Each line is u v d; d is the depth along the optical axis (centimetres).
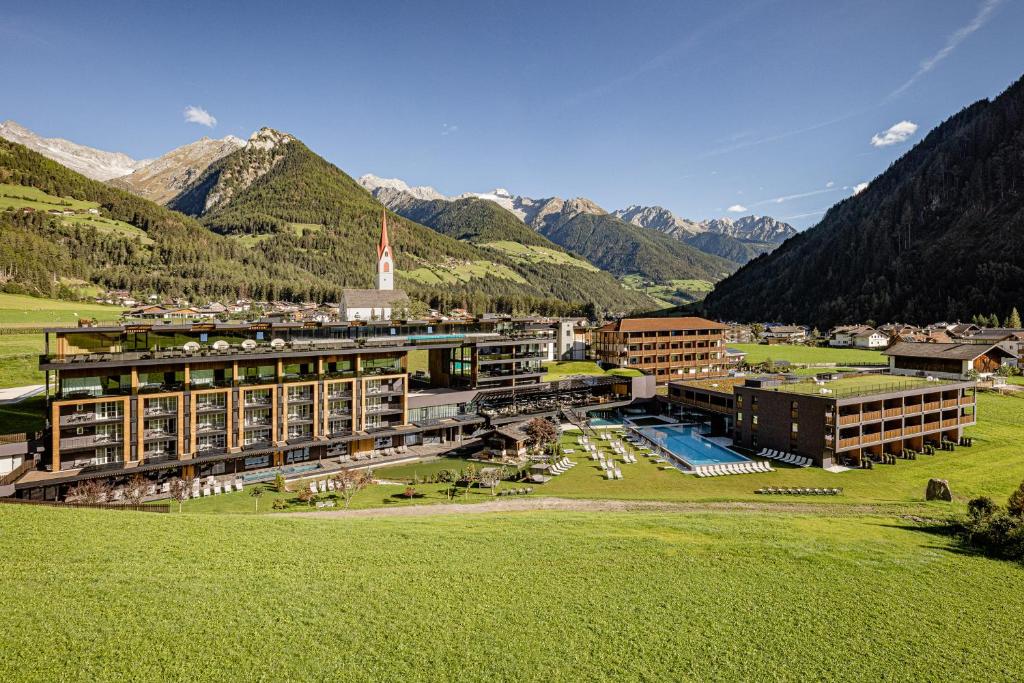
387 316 17275
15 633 2269
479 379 9925
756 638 2695
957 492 6075
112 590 2697
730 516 4881
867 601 3106
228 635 2427
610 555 3650
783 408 7806
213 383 6806
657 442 8612
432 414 8844
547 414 9681
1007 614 2991
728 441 8831
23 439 6197
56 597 2578
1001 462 7206
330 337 8544
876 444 7450
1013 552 3788
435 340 9150
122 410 6166
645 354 13312
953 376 11431
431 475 6956
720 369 14262
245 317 19600
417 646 2467
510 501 5738
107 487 5703
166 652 2258
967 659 2577
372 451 7962
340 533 3881
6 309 16538
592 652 2505
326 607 2747
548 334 11162
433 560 3434
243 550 3388
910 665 2517
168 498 5834
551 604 2930
